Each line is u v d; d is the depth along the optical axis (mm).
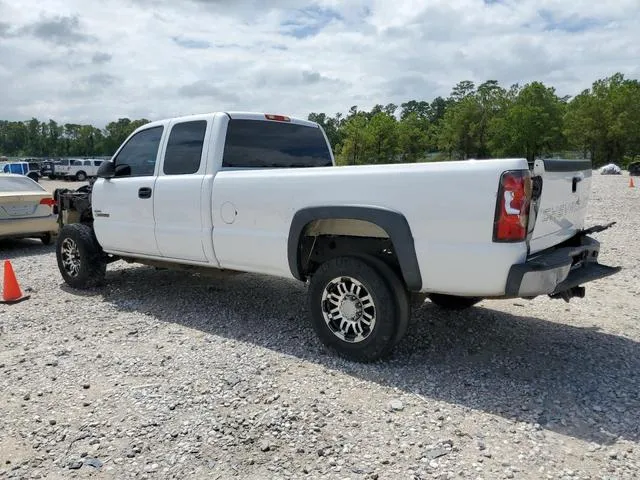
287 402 3523
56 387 3828
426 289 3871
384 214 3861
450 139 93125
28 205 10305
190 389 3744
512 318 5324
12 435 3176
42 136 130250
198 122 5332
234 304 5922
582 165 4426
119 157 6211
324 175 4207
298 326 5129
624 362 4184
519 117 82625
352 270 4055
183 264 5895
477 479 2682
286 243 4469
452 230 3623
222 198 4922
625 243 9445
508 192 3410
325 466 2811
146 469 2811
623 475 2701
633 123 71375
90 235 6543
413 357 4289
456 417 3320
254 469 2797
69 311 5766
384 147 77312
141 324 5270
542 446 2979
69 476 2766
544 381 3832
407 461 2850
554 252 3955
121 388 3791
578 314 5480
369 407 3461
